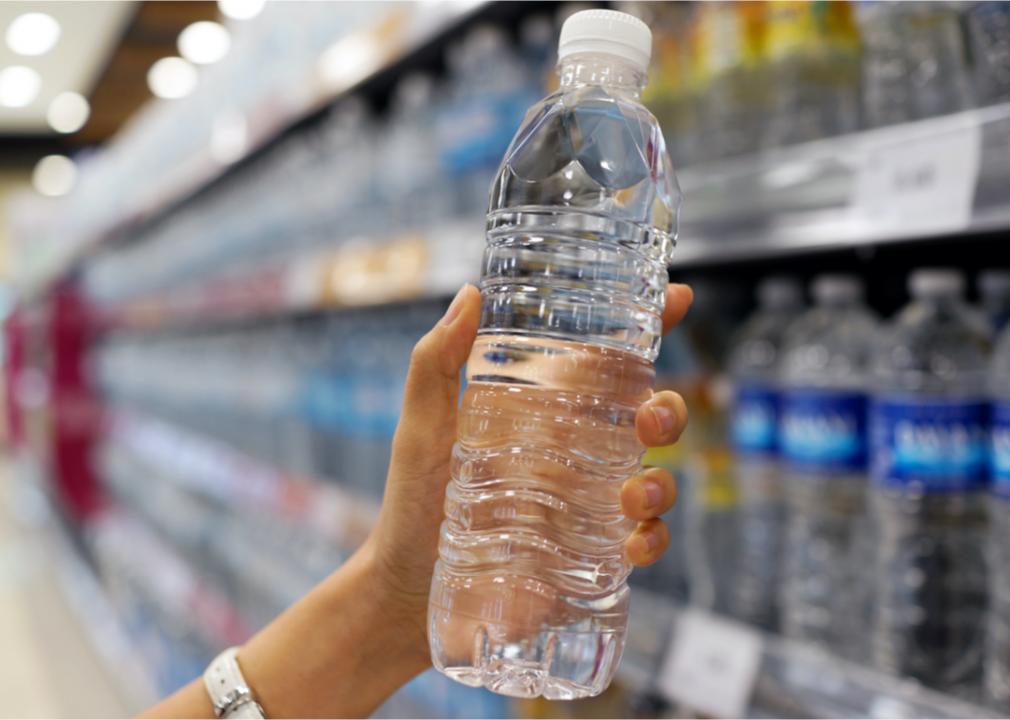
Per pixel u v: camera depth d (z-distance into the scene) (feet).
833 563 3.68
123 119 22.82
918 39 3.14
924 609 3.27
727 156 3.83
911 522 3.19
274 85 7.78
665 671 3.53
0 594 16.17
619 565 2.34
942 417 3.04
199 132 10.59
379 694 2.85
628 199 2.43
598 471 2.29
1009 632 3.01
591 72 2.02
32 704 11.02
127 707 10.80
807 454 3.54
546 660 2.23
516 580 2.22
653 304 2.38
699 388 4.43
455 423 2.51
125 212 14.85
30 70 17.46
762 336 4.47
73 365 22.53
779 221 3.04
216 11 13.69
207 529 11.50
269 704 2.77
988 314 3.56
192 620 10.94
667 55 4.18
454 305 2.39
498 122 5.26
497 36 5.55
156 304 14.19
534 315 2.44
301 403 8.81
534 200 2.44
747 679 3.23
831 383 3.81
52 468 22.29
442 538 2.30
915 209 2.60
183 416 15.05
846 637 3.73
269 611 9.45
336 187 7.72
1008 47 2.79
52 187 33.88
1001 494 2.91
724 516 4.28
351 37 6.15
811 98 3.56
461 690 5.90
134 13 13.94
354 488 7.47
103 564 16.57
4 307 37.99
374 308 7.96
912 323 3.65
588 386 2.30
